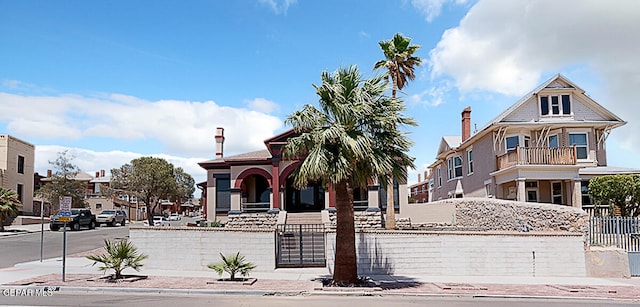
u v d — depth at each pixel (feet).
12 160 148.87
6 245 83.30
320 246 64.13
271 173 92.02
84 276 49.98
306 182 46.80
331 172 44.60
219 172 100.58
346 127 46.47
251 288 44.60
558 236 56.85
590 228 60.29
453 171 132.57
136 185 167.94
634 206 79.36
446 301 40.86
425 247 56.80
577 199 91.09
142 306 36.24
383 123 46.42
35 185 204.74
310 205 99.30
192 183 215.10
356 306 37.52
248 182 101.65
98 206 215.31
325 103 47.19
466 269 56.34
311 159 44.42
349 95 47.11
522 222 70.23
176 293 43.14
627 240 58.95
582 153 100.37
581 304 40.34
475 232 57.06
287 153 47.57
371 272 56.34
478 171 113.19
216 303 38.11
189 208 324.60
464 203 88.12
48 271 53.78
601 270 56.08
